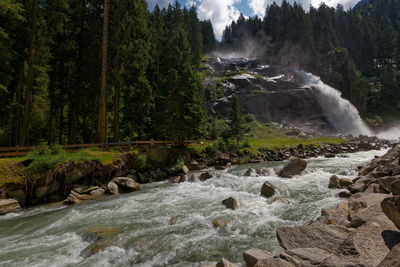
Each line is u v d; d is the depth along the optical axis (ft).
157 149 74.79
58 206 39.78
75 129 83.56
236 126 116.88
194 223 26.32
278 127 211.41
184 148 86.33
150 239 22.44
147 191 47.21
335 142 148.97
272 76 306.96
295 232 17.72
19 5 57.11
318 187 39.32
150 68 131.85
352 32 396.37
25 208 39.42
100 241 22.48
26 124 59.52
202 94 162.81
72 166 47.55
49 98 87.71
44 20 67.15
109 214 31.86
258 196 36.78
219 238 22.00
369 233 12.17
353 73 293.43
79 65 83.97
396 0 479.82
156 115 105.70
